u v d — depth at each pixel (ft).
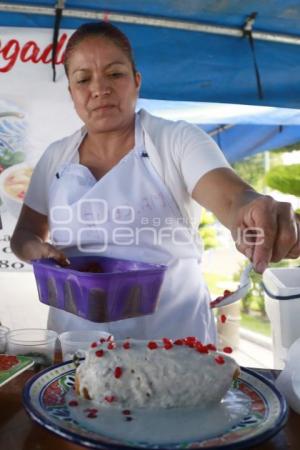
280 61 6.98
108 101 4.14
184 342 2.88
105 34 4.10
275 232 2.58
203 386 2.51
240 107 8.63
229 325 11.98
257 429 2.15
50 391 2.58
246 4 6.27
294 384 2.67
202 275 4.72
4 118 6.70
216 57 6.84
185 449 1.94
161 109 8.63
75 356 2.94
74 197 4.48
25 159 6.84
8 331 3.51
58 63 6.58
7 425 2.42
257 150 11.08
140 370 2.54
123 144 4.51
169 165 4.24
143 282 3.66
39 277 4.08
